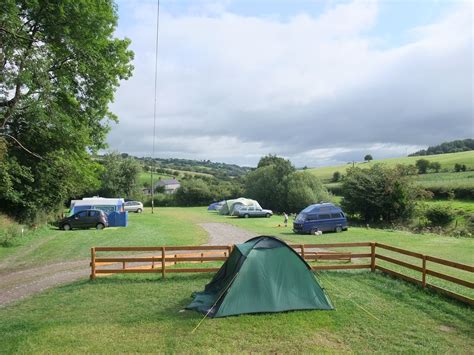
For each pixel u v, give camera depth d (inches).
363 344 303.9
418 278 528.7
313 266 562.9
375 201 1668.3
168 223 1547.7
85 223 1291.8
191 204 3191.4
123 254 797.9
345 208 1806.1
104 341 310.7
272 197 2536.9
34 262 701.9
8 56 749.3
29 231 1099.3
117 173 2800.2
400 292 447.8
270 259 404.2
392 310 386.3
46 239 1002.7
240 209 1947.6
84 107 1075.9
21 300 463.2
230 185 3464.6
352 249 848.3
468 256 767.7
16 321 374.0
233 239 1040.8
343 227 1235.9
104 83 1036.5
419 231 1406.3
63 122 983.0
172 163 7623.0
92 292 473.1
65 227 1278.3
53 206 1375.5
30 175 1024.2
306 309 386.9
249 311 376.5
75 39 911.0
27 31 861.2
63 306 421.1
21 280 568.7
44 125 1004.6
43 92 845.2
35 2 816.3
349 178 1798.7
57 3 847.7
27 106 900.0
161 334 326.3
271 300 385.1
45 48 848.9
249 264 397.1
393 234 1163.9
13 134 1077.8
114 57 1061.8
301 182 2369.6
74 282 541.0
